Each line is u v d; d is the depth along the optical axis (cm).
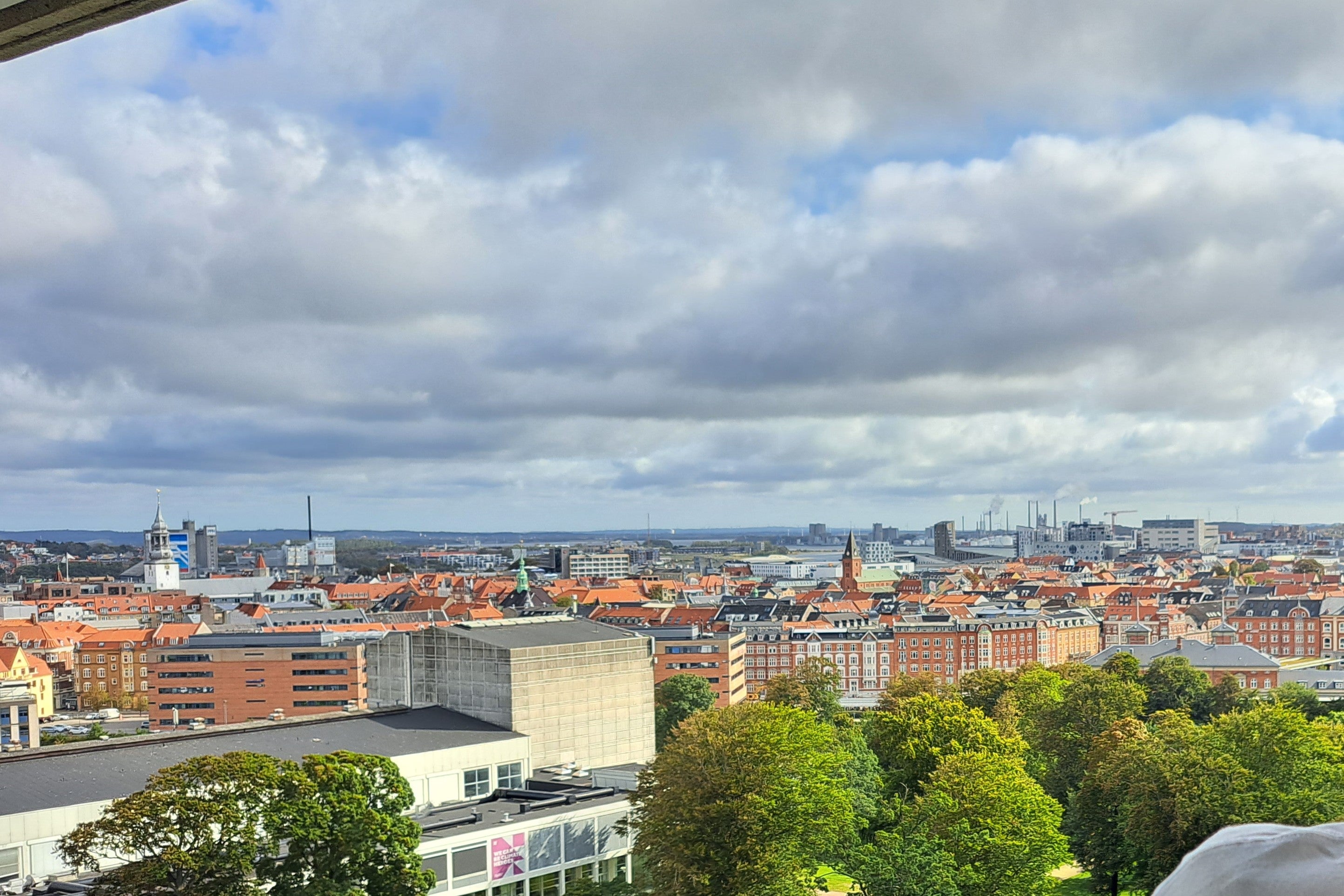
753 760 10119
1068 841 11675
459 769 12838
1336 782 11138
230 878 8275
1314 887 562
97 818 10019
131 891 7844
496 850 10956
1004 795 11112
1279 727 11188
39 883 9694
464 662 14138
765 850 9719
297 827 8494
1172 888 620
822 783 10681
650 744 15175
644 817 10588
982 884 10694
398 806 9338
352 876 8781
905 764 14950
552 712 14075
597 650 14525
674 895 9744
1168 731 13062
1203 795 10656
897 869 10081
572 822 11600
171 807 8106
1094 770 13875
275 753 12112
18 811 9675
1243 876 587
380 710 14138
